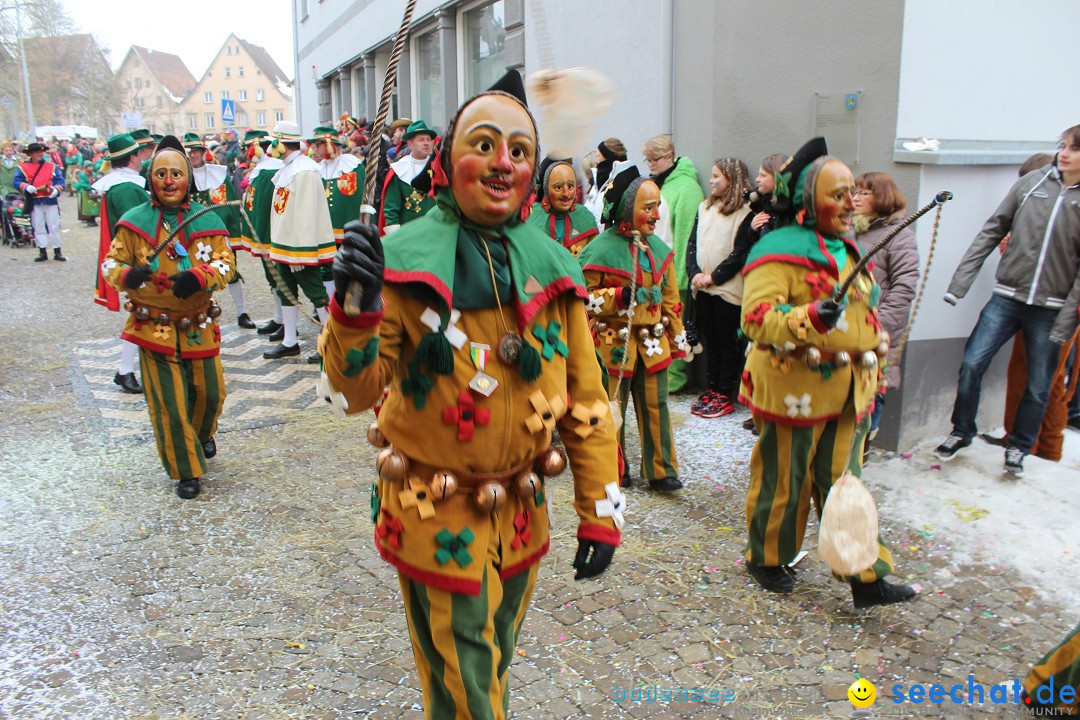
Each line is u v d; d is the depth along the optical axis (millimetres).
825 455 3516
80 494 4758
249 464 5234
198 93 86688
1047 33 5367
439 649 2115
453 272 2020
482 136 2010
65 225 19703
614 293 4406
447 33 10250
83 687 3020
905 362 5023
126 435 5766
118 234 4395
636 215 4320
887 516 4344
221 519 4441
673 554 4047
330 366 1859
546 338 2133
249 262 14727
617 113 7109
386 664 3172
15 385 6941
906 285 4605
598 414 2217
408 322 2010
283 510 4555
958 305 5176
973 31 5012
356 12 14641
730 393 6008
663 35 6391
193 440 4645
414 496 2070
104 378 7176
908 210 4883
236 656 3219
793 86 5426
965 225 5086
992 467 4879
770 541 3639
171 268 4406
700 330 6125
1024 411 4695
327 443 5621
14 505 4602
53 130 44125
